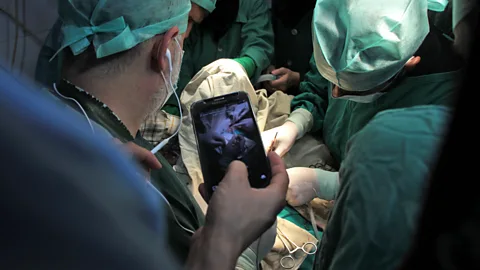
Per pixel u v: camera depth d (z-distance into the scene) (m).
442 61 1.05
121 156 0.49
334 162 1.49
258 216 0.64
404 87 1.11
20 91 0.40
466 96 0.32
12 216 0.35
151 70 0.83
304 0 1.72
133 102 0.83
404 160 0.54
